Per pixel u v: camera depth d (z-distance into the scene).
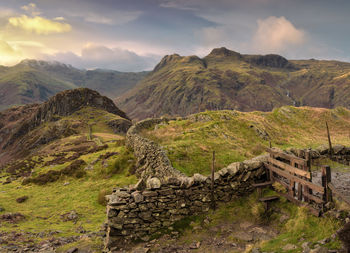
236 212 11.62
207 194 11.81
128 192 11.08
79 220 18.41
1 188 30.73
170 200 11.09
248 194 12.77
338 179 13.92
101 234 12.09
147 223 10.57
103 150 42.16
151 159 22.12
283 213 10.58
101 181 27.44
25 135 189.62
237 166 12.91
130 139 32.59
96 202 22.28
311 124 38.38
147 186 11.09
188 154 19.88
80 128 145.62
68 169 32.25
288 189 11.35
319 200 9.20
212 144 23.33
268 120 38.69
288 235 8.63
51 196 25.28
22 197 24.80
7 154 181.50
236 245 9.09
